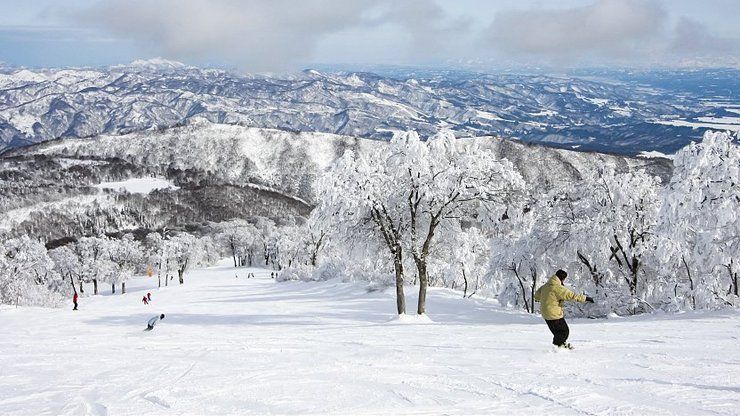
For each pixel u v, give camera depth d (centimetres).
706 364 763
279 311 3073
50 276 8819
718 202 1969
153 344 1234
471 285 4081
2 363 950
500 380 700
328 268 5672
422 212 2375
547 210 2862
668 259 2209
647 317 1692
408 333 1398
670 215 2077
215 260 14888
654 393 603
